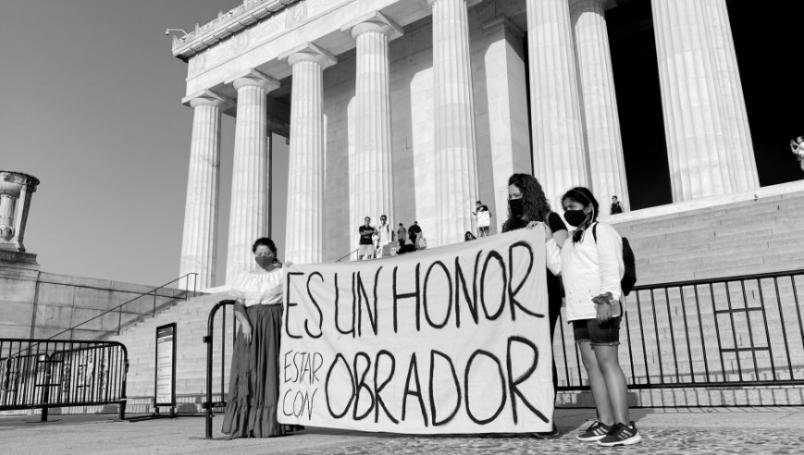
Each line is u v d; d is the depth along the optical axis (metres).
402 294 6.21
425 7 27.33
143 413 13.51
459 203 22.84
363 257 22.45
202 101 34.12
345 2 28.84
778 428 5.11
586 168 22.09
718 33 20.95
